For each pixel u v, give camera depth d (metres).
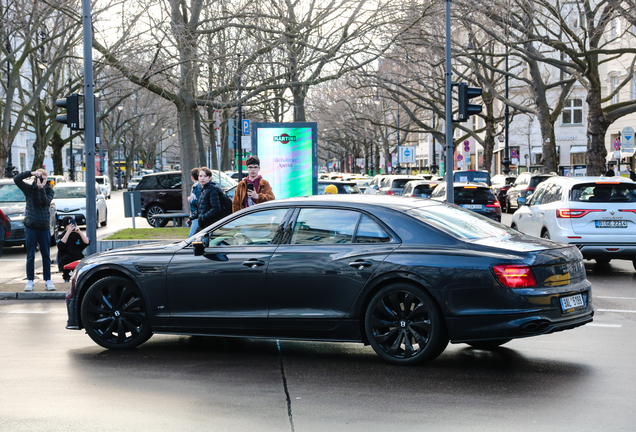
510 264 6.16
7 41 33.22
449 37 16.86
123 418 5.14
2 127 33.59
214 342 8.00
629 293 11.33
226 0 19.52
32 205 11.74
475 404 5.40
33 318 9.77
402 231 6.65
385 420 5.04
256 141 19.80
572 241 13.03
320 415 5.16
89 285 7.80
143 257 7.52
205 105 20.22
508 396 5.62
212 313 7.17
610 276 13.41
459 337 6.28
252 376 6.35
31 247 11.76
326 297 6.75
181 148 20.69
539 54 25.95
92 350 7.62
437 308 6.39
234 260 7.08
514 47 25.62
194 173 12.81
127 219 32.03
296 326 6.86
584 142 62.38
